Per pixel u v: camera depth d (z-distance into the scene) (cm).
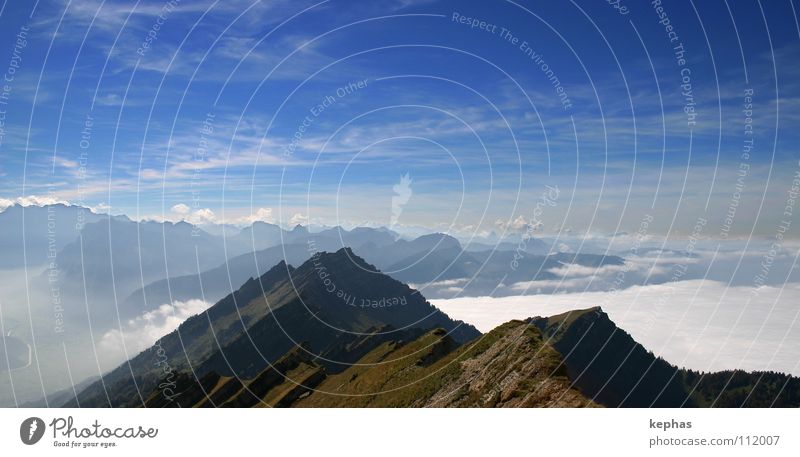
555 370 5425
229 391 12344
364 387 9231
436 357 9244
